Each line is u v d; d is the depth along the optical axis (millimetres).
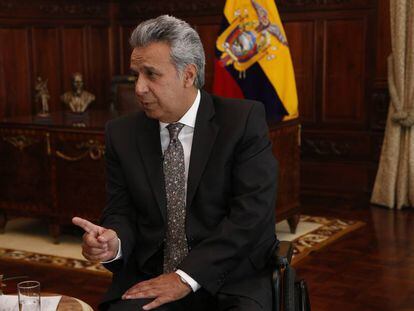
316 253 4676
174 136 2299
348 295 3873
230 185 2279
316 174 6688
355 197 6465
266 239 2289
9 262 4578
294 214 5176
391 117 6031
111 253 2203
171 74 2178
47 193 5070
